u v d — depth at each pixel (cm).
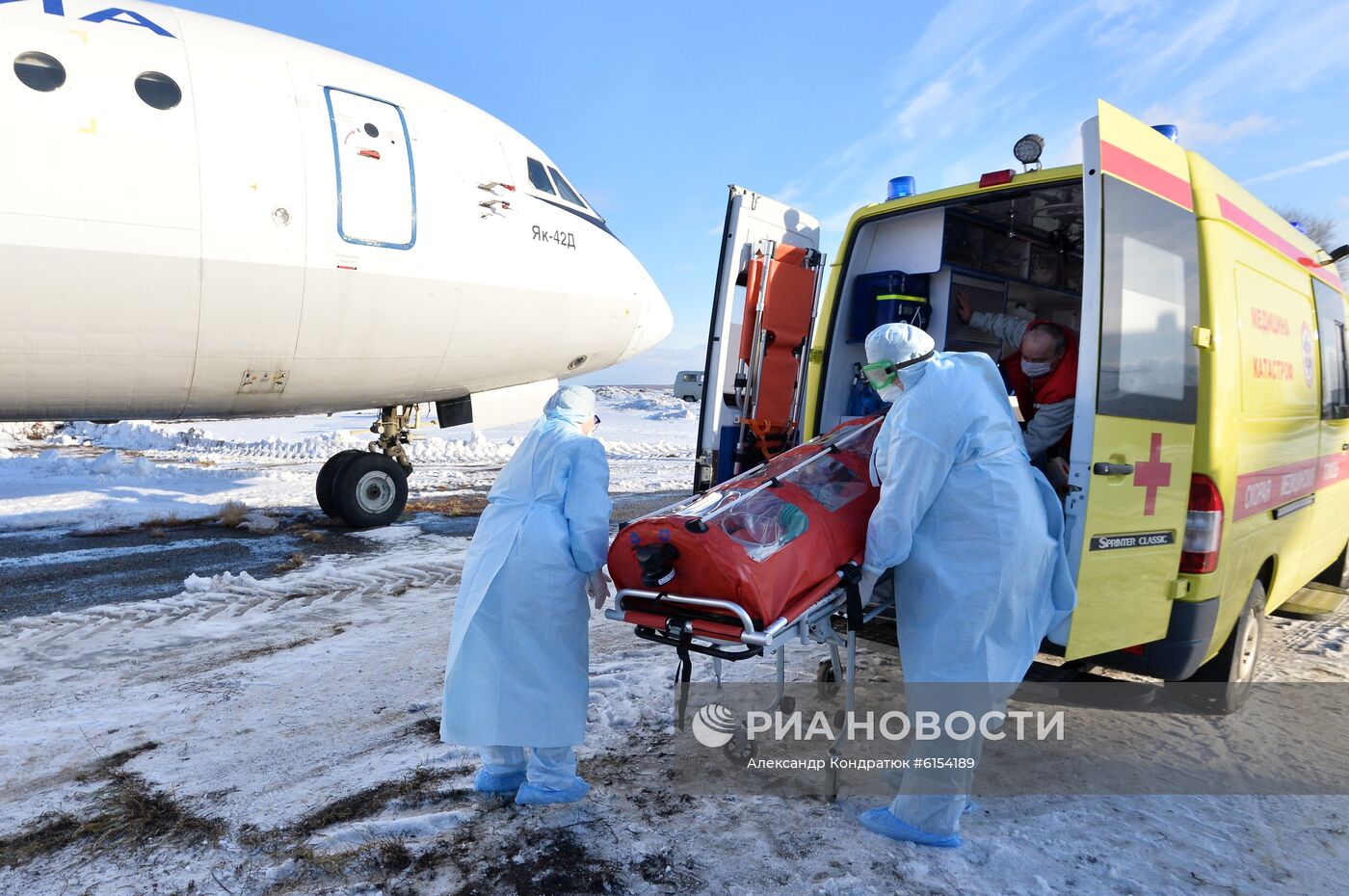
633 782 299
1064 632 273
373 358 761
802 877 237
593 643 485
